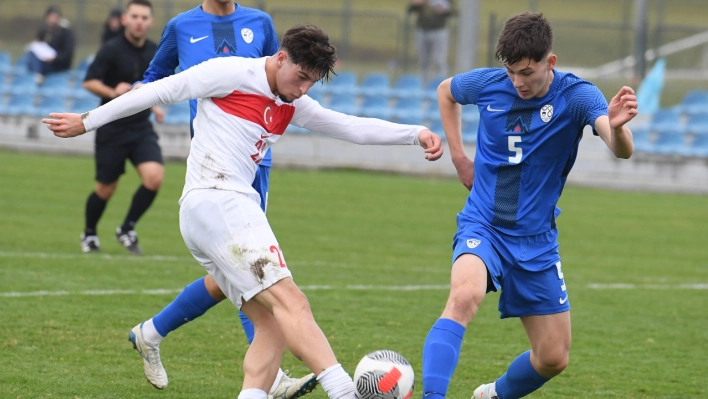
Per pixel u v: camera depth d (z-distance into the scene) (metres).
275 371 15.13
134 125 31.12
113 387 17.64
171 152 66.19
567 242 41.12
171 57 19.83
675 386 19.52
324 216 45.34
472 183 17.00
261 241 14.33
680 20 122.69
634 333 24.58
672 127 69.50
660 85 76.00
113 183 31.75
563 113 15.28
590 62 87.56
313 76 14.46
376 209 48.62
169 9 91.38
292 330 13.91
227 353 20.72
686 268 35.69
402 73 84.50
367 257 34.91
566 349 15.73
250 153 14.85
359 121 15.88
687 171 65.25
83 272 28.91
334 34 87.44
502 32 15.08
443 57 78.19
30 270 28.75
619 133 13.99
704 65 93.00
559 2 122.81
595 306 28.02
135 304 24.95
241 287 14.31
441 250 37.50
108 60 31.31
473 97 16.30
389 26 87.00
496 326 24.89
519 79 14.88
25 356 19.45
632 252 39.06
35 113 71.50
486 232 15.54
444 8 77.25
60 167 58.62
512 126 15.62
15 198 45.50
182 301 17.02
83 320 22.86
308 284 29.11
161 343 21.31
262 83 14.63
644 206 54.38
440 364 14.11
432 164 68.81
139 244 34.91
